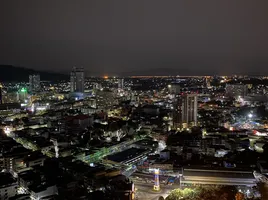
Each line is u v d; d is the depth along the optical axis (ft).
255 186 615.16
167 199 542.98
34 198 566.36
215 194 558.56
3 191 575.79
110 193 584.81
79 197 554.05
